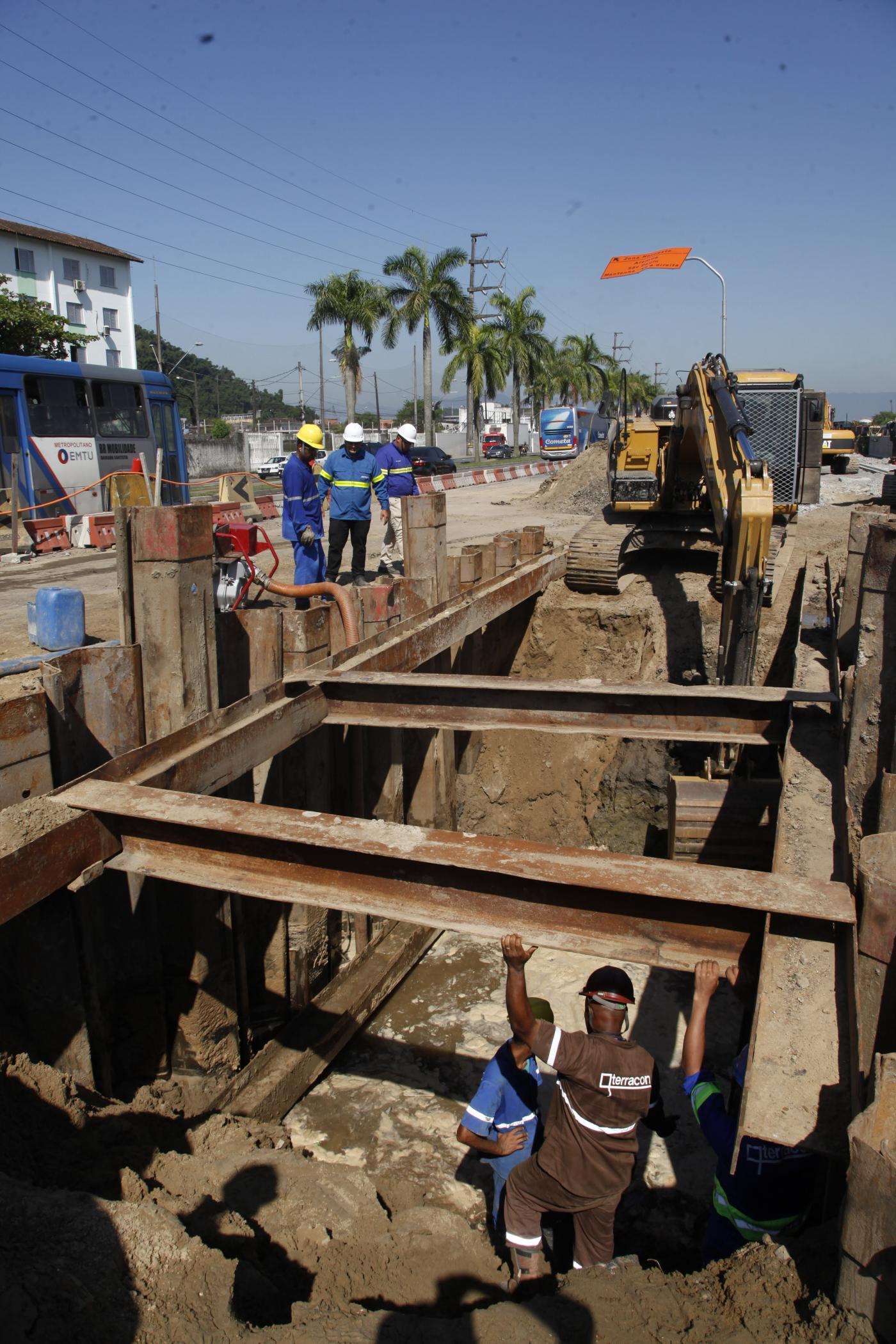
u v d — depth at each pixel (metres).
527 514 21.80
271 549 9.17
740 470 7.68
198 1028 5.95
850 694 5.65
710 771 8.74
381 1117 6.39
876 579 5.01
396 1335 2.67
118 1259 2.72
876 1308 2.46
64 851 3.96
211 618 5.96
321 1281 3.53
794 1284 2.81
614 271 17.03
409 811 9.33
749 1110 2.79
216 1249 2.96
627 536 12.42
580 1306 2.80
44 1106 4.01
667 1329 2.71
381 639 7.43
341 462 10.32
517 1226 3.88
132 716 5.64
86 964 5.16
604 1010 3.70
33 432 16.78
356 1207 4.20
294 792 7.27
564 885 3.48
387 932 8.26
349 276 42.03
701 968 3.38
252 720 5.64
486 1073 4.58
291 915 7.21
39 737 4.79
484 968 8.27
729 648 7.67
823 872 4.34
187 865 4.14
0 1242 2.66
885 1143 2.41
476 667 10.52
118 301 50.78
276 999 7.07
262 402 122.88
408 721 6.39
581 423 48.12
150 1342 2.49
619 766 10.39
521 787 10.81
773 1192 3.53
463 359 48.41
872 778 5.11
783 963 3.21
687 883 3.28
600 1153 3.71
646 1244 5.35
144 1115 4.76
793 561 12.73
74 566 13.34
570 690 6.05
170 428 20.33
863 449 41.47
